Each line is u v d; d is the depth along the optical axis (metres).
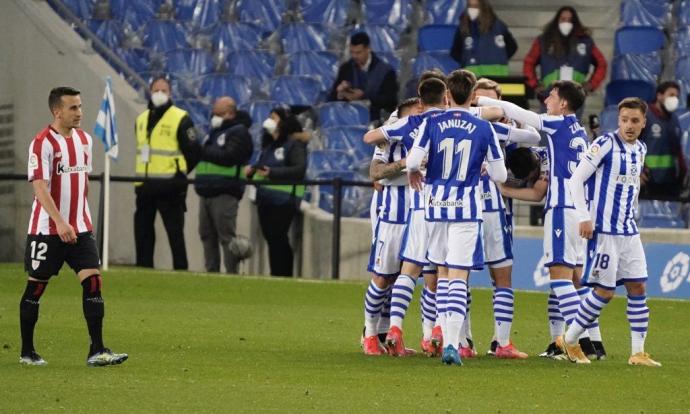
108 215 67.62
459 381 33.94
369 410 29.30
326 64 76.44
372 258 40.16
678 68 73.38
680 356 41.47
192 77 77.00
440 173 37.19
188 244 69.25
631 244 37.94
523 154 39.81
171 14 80.06
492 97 41.38
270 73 77.00
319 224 65.06
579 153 38.94
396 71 74.94
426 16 79.06
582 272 38.38
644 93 71.50
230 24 78.44
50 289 57.38
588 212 37.50
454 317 37.00
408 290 38.94
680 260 59.00
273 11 79.69
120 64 73.31
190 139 64.75
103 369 35.06
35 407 29.00
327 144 70.12
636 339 38.44
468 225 37.03
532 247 59.81
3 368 35.03
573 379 34.75
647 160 63.25
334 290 58.94
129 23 79.56
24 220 73.44
